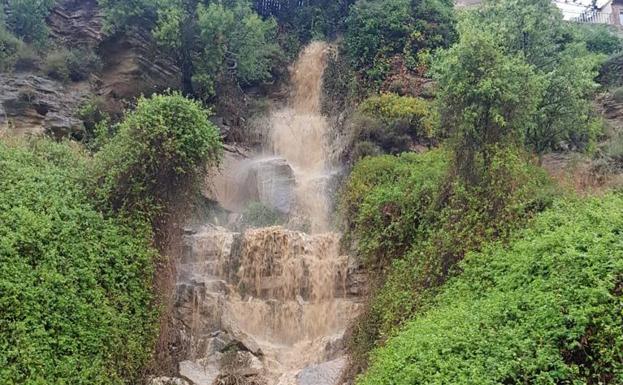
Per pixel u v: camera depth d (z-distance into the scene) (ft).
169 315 33.04
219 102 66.69
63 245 28.30
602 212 26.58
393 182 42.68
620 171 41.14
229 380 31.60
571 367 19.11
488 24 43.42
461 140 33.42
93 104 53.52
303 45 78.74
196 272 41.01
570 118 40.50
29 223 27.66
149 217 33.01
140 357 29.04
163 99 35.27
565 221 27.89
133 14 58.85
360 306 35.70
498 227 30.04
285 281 41.42
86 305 26.86
